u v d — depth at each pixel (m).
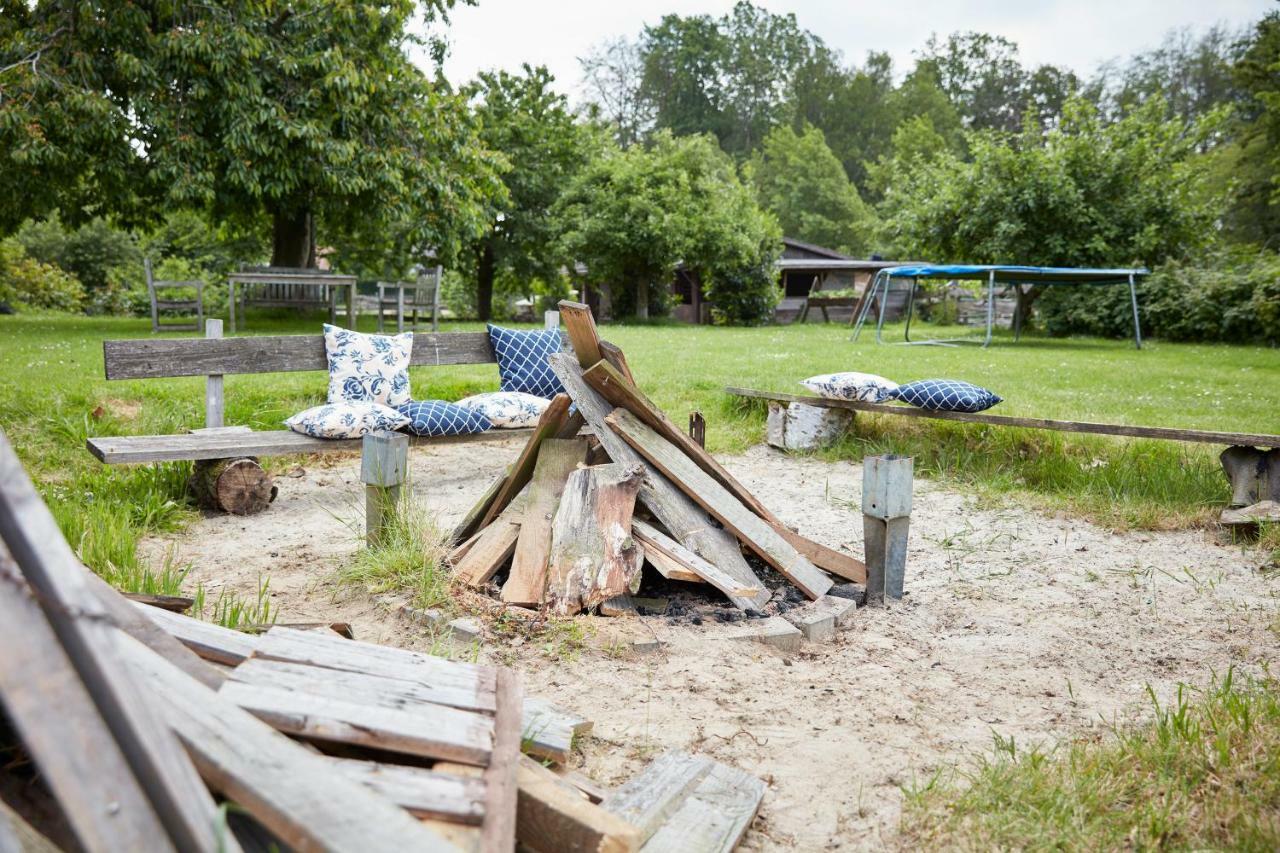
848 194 67.88
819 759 2.69
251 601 3.89
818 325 30.59
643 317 29.52
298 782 1.49
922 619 3.92
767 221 30.25
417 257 27.61
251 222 19.86
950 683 3.26
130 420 7.00
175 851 1.26
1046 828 2.23
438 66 20.95
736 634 3.56
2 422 6.46
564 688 3.11
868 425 7.79
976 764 2.64
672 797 2.28
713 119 83.56
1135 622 3.91
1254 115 47.12
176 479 5.71
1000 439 7.05
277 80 14.89
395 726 1.90
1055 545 5.13
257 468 5.50
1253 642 3.67
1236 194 37.34
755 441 8.07
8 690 1.17
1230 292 20.22
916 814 2.35
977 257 24.23
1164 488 5.93
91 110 13.24
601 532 3.82
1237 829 2.17
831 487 6.57
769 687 3.19
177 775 1.30
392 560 4.02
